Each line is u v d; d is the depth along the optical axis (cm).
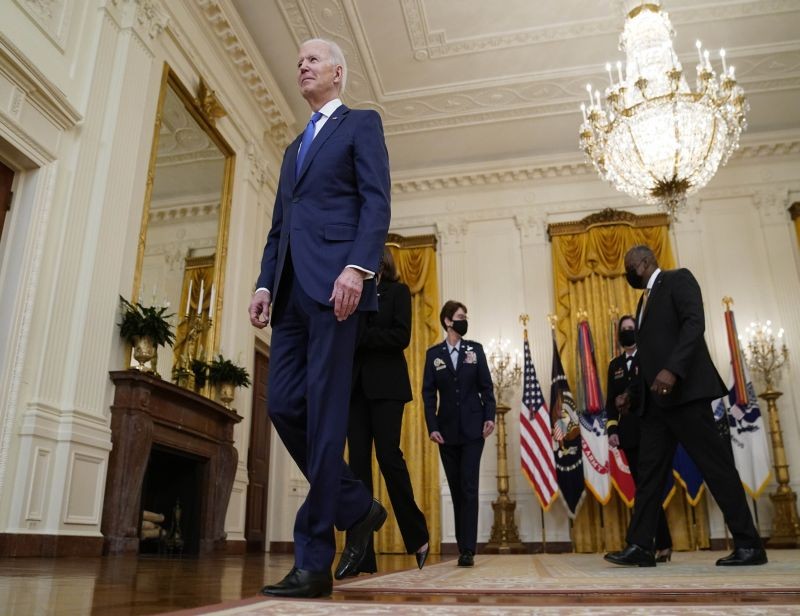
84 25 436
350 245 147
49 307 380
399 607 109
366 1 612
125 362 437
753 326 739
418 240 835
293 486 741
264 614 97
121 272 443
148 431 418
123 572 237
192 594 151
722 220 789
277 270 154
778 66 705
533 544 713
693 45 679
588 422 709
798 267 752
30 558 323
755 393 705
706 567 264
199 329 546
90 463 387
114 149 442
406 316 262
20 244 368
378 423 250
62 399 380
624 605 115
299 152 165
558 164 837
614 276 773
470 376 348
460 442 340
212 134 588
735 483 267
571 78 720
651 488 277
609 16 639
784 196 780
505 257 828
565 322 772
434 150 839
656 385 263
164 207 507
